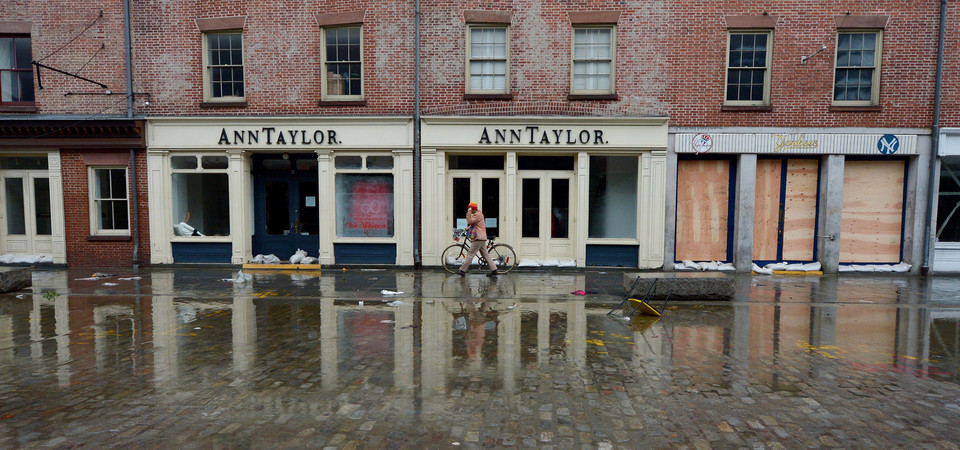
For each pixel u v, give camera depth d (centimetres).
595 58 1300
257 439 381
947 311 864
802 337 691
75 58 1340
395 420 415
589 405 448
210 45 1348
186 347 624
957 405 459
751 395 477
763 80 1288
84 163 1354
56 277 1195
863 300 954
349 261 1359
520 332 702
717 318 797
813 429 406
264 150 1344
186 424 406
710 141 1277
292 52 1324
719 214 1330
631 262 1328
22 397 461
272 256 1397
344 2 1304
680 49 1273
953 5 1240
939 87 1242
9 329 714
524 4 1287
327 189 1340
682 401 460
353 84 1341
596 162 1331
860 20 1245
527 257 1360
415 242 1334
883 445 381
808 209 1325
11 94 1380
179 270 1313
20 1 1335
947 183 1286
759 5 1255
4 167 1399
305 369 541
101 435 386
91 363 560
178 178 1374
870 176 1309
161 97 1342
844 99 1286
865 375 538
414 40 1299
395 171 1325
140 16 1331
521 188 1355
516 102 1303
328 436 386
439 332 700
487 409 438
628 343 649
